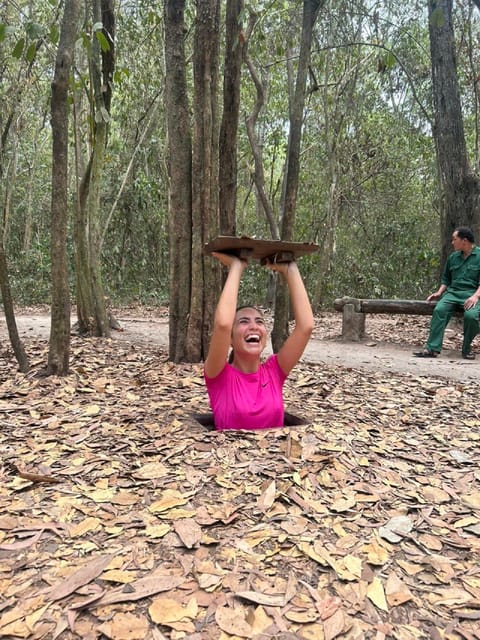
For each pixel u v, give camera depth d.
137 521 1.91
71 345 5.87
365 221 13.49
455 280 6.30
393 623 1.51
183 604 1.51
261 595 1.56
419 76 11.05
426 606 1.59
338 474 2.30
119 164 12.70
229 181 4.95
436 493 2.27
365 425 3.08
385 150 12.77
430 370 5.23
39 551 1.75
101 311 6.70
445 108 8.21
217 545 1.78
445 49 8.12
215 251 2.70
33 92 10.53
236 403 2.76
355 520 1.99
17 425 2.96
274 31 8.88
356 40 9.80
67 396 3.59
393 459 2.60
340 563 1.73
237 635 1.42
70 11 3.83
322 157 12.91
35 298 12.60
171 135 4.70
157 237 13.59
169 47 4.65
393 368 5.30
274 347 5.36
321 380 4.39
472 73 9.95
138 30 9.95
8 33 3.90
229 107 4.86
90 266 6.68
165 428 2.83
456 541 1.92
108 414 3.14
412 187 13.79
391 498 2.19
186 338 4.82
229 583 1.60
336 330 8.70
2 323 8.19
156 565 1.67
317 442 2.56
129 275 13.52
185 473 2.25
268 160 17.38
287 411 3.23
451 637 1.48
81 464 2.39
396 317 11.21
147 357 5.26
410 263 12.65
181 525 1.87
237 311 2.85
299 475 2.24
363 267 12.73
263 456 2.39
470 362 5.77
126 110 11.29
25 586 1.58
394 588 1.64
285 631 1.44
